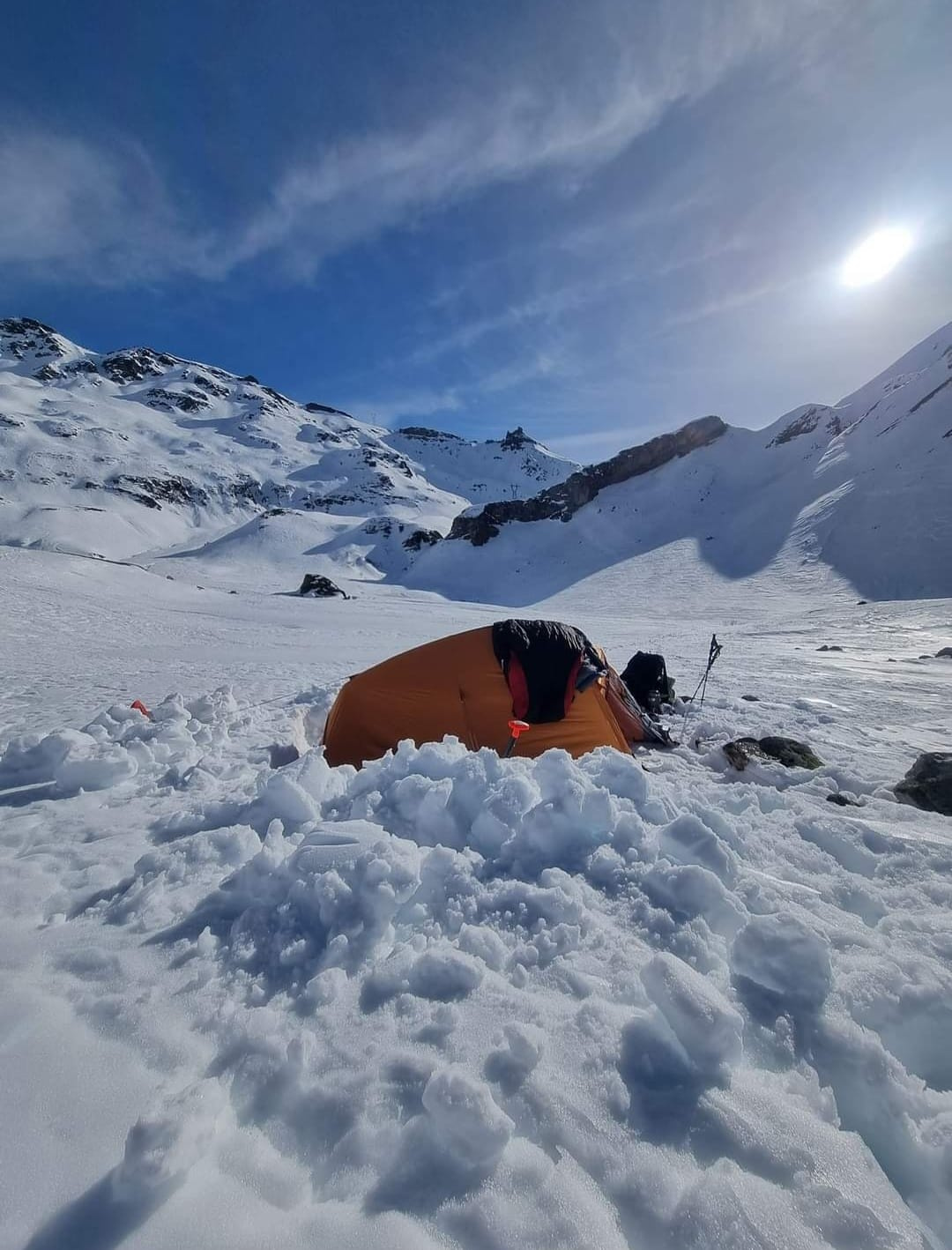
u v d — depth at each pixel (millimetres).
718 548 66188
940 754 4047
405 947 2031
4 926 2332
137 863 2750
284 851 2693
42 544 95812
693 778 4645
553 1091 1493
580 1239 1188
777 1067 1613
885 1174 1354
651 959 1768
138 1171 1256
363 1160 1357
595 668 5410
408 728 5281
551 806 2699
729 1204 1241
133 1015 1800
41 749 4457
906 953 2041
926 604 32844
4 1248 1176
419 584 78875
